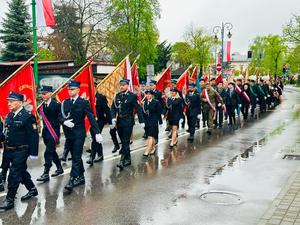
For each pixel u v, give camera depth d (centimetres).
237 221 595
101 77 2903
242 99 1961
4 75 2389
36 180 834
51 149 843
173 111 1228
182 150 1164
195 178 842
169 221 597
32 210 650
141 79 4856
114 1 4519
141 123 971
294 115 2173
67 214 630
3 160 816
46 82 2317
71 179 757
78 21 3881
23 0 4119
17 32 4075
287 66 6325
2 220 606
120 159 989
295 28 3828
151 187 777
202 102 1526
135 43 4616
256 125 1748
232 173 880
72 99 779
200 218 608
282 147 1186
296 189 735
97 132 781
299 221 575
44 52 4241
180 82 1498
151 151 1107
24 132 673
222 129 1628
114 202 687
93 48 3903
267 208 652
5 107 864
